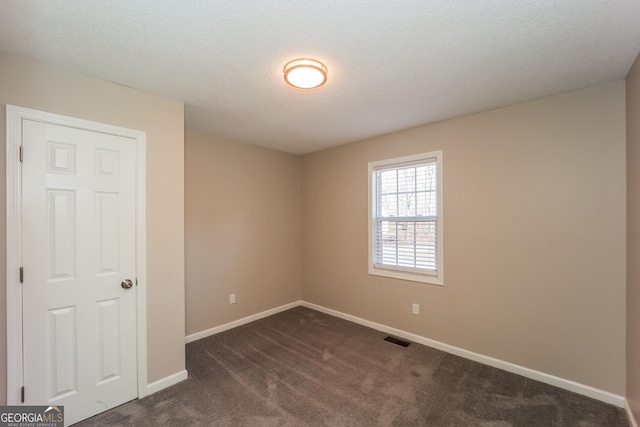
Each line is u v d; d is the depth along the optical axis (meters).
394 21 1.42
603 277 2.07
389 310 3.31
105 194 1.99
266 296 3.94
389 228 3.36
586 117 2.13
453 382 2.29
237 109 2.55
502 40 1.57
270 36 1.54
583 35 1.53
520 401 2.05
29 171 1.70
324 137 3.45
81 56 1.71
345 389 2.21
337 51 1.68
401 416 1.90
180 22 1.42
